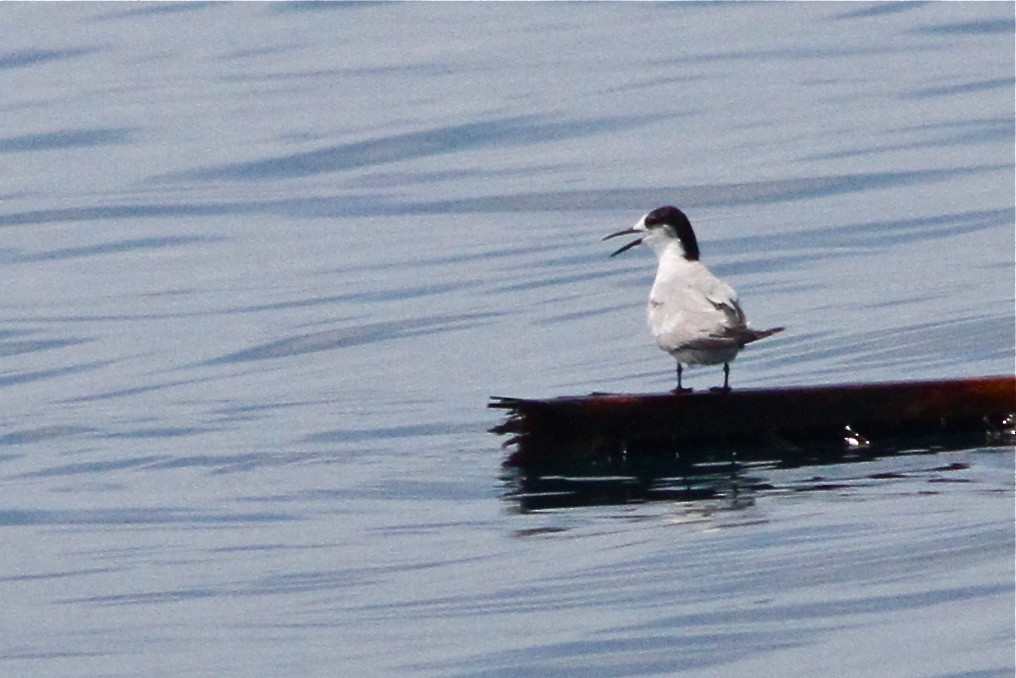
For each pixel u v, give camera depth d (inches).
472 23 1210.6
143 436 603.8
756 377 629.0
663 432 542.0
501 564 465.7
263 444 588.1
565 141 962.1
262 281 778.2
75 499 547.8
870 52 1081.4
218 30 1208.8
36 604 463.5
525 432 548.1
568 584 447.2
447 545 484.7
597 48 1129.4
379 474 551.8
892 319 676.7
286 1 1277.1
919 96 988.6
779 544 463.8
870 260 755.4
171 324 727.7
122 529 518.3
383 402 623.5
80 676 413.7
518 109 1011.9
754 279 746.2
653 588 440.1
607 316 708.7
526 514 504.7
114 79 1112.8
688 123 975.6
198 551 496.1
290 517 519.2
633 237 806.5
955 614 412.5
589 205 862.5
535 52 1126.4
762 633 411.2
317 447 581.6
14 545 511.2
